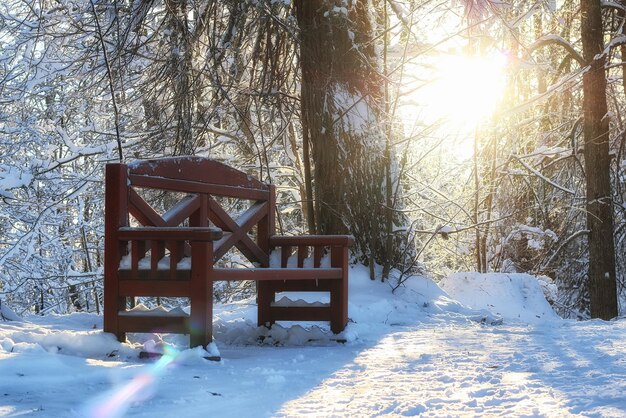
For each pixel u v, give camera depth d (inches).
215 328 259.3
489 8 450.6
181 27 439.8
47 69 544.4
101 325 260.1
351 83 392.8
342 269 248.7
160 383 150.8
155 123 500.1
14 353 169.2
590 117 566.6
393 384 155.0
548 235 659.4
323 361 195.6
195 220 228.7
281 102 450.9
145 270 195.2
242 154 538.3
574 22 645.3
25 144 603.8
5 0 555.2
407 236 402.3
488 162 673.0
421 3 459.8
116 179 198.4
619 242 676.1
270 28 420.2
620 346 212.1
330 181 390.3
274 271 223.8
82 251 682.2
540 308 416.2
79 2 489.7
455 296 420.8
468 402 131.6
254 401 135.9
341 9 390.6
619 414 115.5
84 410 122.5
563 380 152.9
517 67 537.6
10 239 619.2
